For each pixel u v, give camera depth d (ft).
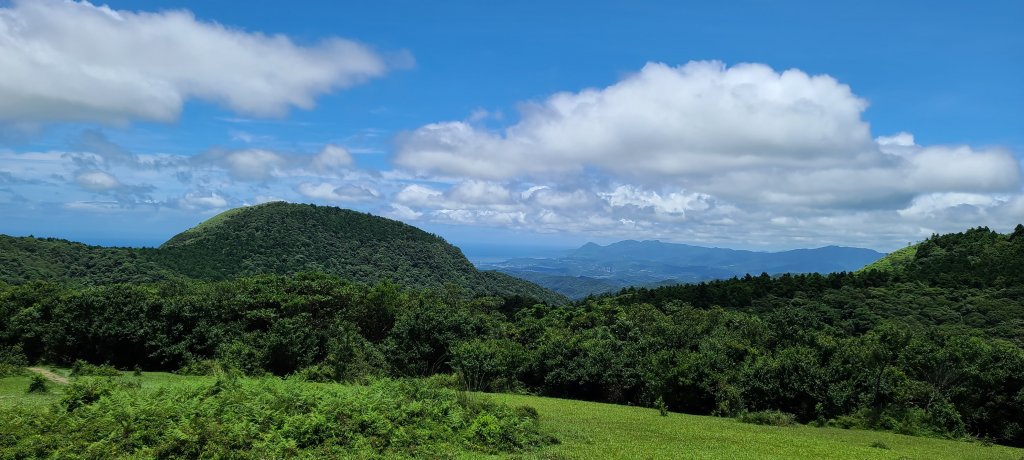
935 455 90.48
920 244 322.75
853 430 123.34
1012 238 274.57
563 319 231.71
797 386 134.10
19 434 56.13
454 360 166.50
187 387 78.18
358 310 196.54
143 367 158.30
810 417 134.92
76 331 151.74
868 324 211.82
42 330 152.46
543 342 184.14
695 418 127.13
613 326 204.74
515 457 65.57
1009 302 216.13
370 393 79.00
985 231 294.05
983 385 125.70
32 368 145.48
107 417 60.23
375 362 168.66
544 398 155.33
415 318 179.22
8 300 161.99
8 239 277.03
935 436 121.29
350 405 70.13
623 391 155.74
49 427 58.90
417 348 173.58
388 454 61.41
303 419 64.18
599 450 72.79
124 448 55.26
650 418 118.21
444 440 69.05
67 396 69.51
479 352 166.50
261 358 153.07
